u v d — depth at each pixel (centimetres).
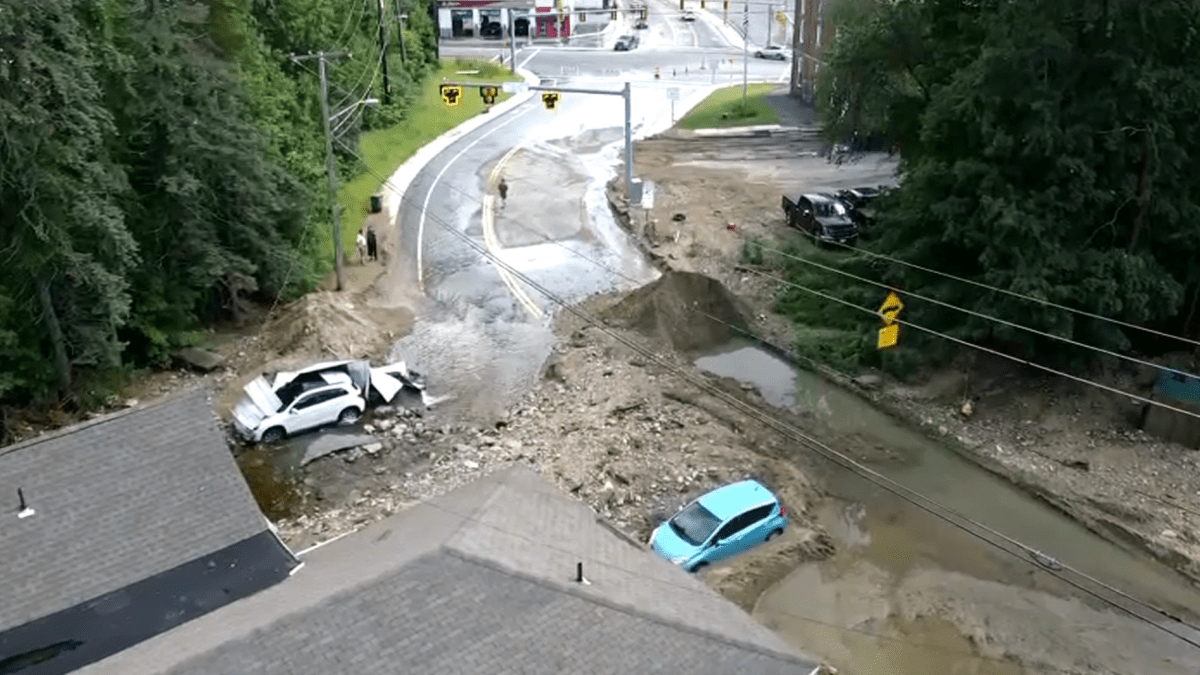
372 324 3672
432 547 1477
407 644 1302
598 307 3819
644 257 4369
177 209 3331
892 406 3184
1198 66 2841
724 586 2345
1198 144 2903
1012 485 2802
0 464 1680
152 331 3288
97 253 2909
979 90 2952
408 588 1384
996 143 2909
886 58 3522
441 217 4866
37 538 1589
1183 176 2942
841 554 2517
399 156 5844
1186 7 2730
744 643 1395
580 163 5822
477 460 2847
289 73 4809
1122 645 2198
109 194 2986
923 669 2127
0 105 2439
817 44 6981
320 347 3425
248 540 1683
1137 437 2948
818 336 3550
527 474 1973
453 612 1360
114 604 1515
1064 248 2945
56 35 2603
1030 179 3033
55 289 2945
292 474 2806
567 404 3150
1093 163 2925
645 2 12231
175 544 1644
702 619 1463
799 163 5762
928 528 2628
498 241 4566
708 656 1354
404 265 4294
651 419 3048
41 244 2695
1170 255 3083
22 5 2453
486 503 1762
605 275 4166
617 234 4653
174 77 3244
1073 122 2905
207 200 3428
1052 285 2900
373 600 1356
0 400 2958
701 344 3653
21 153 2539
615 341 3562
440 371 3400
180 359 3416
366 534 1744
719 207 4931
